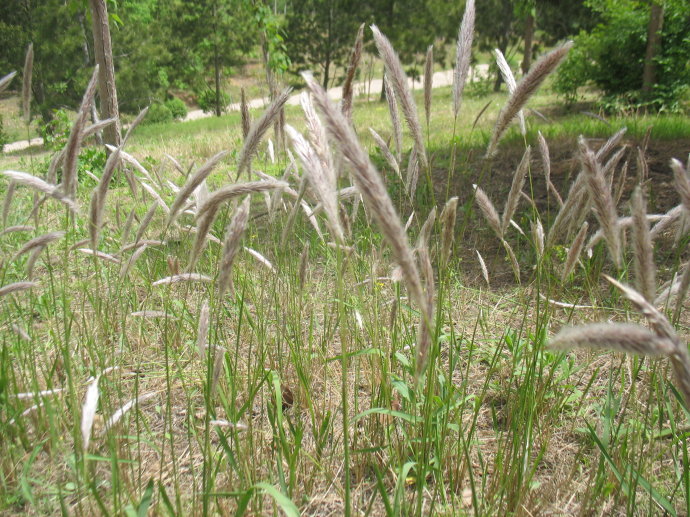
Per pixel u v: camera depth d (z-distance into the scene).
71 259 4.84
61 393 2.54
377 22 28.14
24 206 6.64
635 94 13.34
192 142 13.77
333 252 4.18
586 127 9.35
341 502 2.28
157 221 5.60
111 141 8.42
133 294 3.90
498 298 4.04
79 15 19.94
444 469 2.40
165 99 31.48
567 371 2.88
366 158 1.08
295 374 3.17
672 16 12.60
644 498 2.20
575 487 2.32
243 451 2.38
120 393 2.48
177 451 2.63
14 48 20.06
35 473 2.41
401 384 2.41
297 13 29.05
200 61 30.95
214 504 2.07
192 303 4.00
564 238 4.84
